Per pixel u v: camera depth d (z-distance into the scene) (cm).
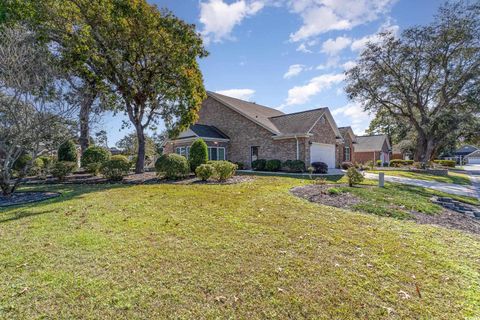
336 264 354
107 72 1427
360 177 1038
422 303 272
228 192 889
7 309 248
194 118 1659
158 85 1453
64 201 728
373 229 513
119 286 290
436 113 2223
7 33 873
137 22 1328
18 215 576
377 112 2661
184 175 1303
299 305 264
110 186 1049
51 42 1318
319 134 1967
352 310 258
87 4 1264
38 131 848
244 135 2070
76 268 328
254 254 380
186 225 511
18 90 791
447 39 2080
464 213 771
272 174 1589
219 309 256
